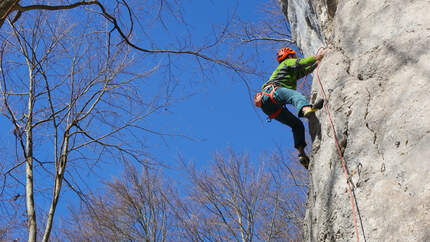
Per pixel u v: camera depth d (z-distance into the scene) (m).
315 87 4.83
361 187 3.71
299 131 5.29
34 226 5.82
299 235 12.76
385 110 3.76
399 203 3.30
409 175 3.33
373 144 3.79
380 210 3.43
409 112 3.51
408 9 4.05
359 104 4.04
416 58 3.74
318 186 4.41
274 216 12.65
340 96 4.27
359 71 4.26
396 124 3.59
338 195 3.95
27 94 6.76
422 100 3.47
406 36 3.92
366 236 3.49
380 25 4.25
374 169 3.69
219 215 12.86
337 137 4.19
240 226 12.59
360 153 3.86
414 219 3.14
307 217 4.71
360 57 4.31
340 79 4.41
